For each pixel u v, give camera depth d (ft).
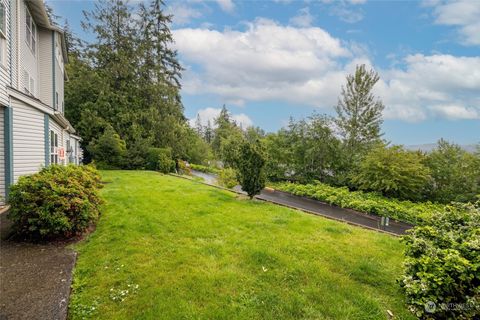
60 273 10.77
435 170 40.52
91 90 66.39
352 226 20.06
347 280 10.93
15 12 25.17
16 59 25.38
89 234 15.24
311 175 52.42
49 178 15.40
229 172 35.22
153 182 37.29
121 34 72.08
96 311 8.43
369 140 51.78
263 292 9.75
